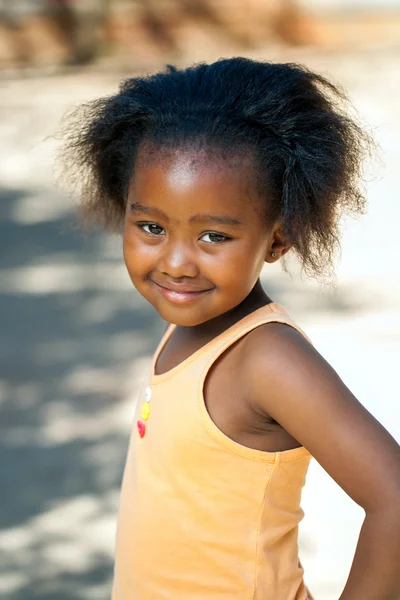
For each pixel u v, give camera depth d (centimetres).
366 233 922
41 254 891
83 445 514
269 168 188
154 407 200
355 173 210
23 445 514
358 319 689
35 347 662
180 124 188
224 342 190
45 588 403
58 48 1969
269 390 180
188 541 192
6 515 453
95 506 459
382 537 170
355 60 1911
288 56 1961
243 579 189
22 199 1086
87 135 223
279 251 198
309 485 462
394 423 518
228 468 188
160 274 190
